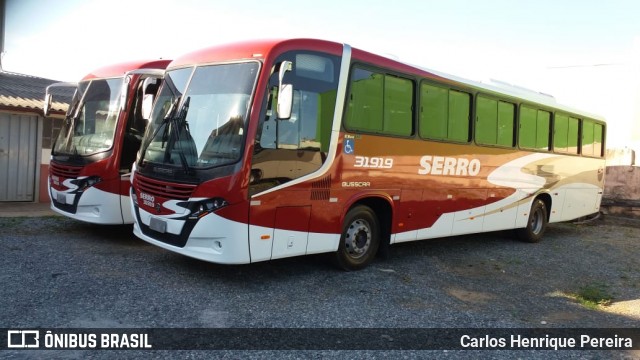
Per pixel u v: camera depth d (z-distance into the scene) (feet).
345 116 22.49
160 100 23.03
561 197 39.24
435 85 27.40
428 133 26.99
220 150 19.51
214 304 18.26
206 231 18.95
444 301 20.90
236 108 19.69
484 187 31.12
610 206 52.75
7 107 37.47
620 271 29.17
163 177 20.58
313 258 25.99
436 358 15.14
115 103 27.35
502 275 26.32
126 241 27.40
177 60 23.54
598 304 22.29
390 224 25.25
